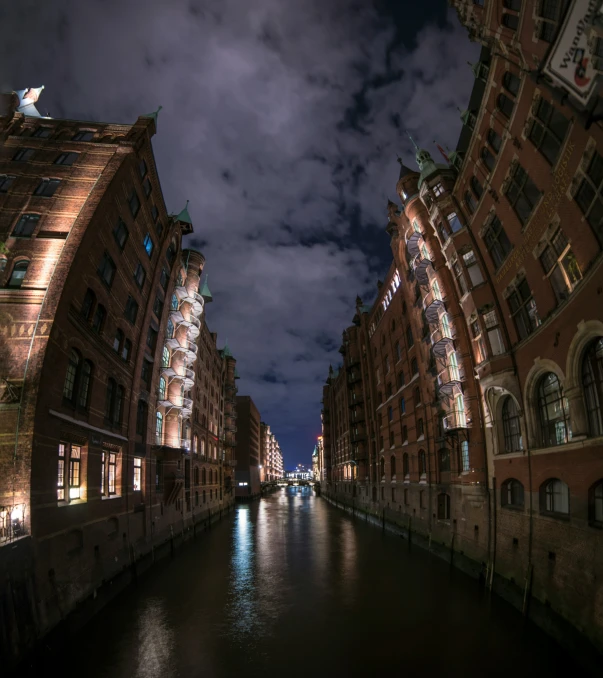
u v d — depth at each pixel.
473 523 22.92
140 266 26.91
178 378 35.53
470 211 23.12
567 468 14.79
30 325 16.61
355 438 56.66
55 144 22.42
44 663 13.09
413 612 17.27
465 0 17.45
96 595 18.19
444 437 26.61
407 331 37.91
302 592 20.56
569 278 15.07
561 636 13.63
